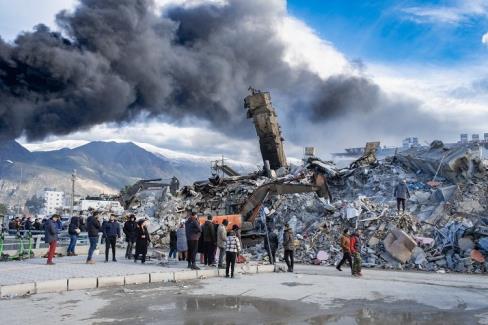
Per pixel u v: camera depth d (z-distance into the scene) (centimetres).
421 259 1973
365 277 1584
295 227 2628
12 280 1191
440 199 2520
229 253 1489
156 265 1686
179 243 1831
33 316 862
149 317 856
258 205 2716
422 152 3059
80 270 1450
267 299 1063
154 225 3262
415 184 2808
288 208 2870
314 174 3047
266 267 1720
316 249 2302
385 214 2398
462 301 1072
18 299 1049
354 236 1666
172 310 924
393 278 1570
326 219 2545
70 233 2094
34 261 1783
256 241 2584
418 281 1488
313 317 865
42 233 2309
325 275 1628
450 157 2730
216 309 937
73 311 911
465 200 2448
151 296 1098
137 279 1323
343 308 961
